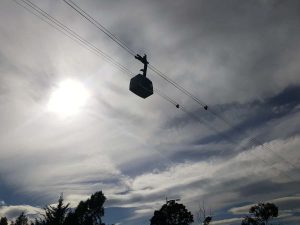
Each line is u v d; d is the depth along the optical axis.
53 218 38.62
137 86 14.67
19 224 57.31
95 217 63.22
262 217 76.44
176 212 78.94
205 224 67.06
